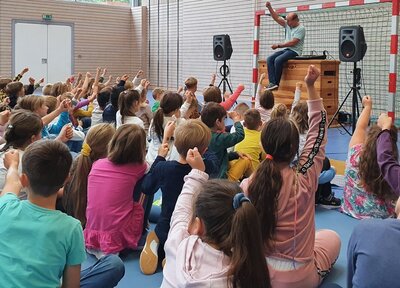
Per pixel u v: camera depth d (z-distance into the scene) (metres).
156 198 3.47
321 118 2.04
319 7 7.26
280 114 3.59
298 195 1.87
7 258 1.43
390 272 1.26
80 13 12.71
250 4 9.92
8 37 11.79
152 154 3.47
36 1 12.05
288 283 1.87
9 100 4.85
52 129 4.45
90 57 13.02
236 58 10.45
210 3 11.00
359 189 3.01
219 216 1.40
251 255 1.31
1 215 1.49
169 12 12.41
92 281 1.84
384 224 1.35
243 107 4.41
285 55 7.11
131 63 13.71
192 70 11.79
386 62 7.30
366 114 3.03
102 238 2.43
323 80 6.79
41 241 1.44
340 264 2.44
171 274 1.48
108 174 2.44
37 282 1.42
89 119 5.43
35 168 1.48
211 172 2.56
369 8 7.21
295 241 1.88
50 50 12.42
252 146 3.46
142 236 2.66
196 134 2.34
